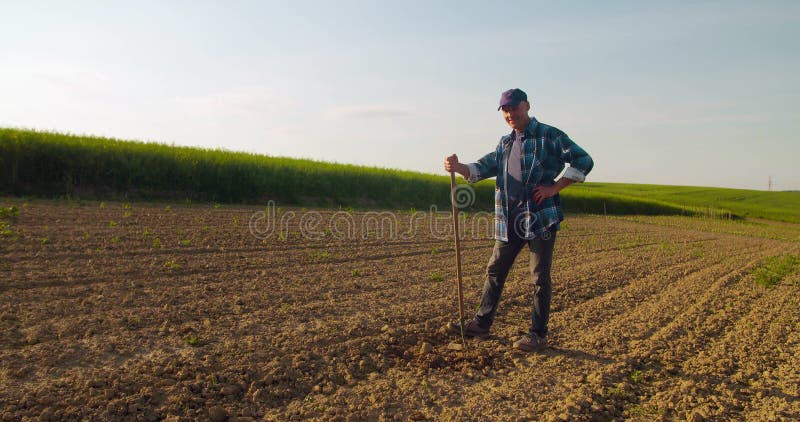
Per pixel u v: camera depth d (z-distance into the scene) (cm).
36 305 429
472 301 561
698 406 329
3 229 730
